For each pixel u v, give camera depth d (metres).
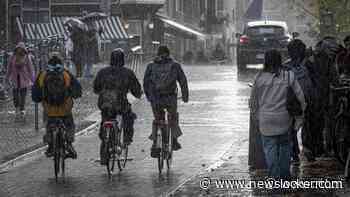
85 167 23.55
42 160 25.28
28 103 41.44
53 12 86.44
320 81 23.27
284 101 18.72
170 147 22.84
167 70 22.42
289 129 18.88
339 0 44.16
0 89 41.91
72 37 53.31
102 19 66.75
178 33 109.44
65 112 21.95
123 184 20.53
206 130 31.39
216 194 18.42
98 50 59.56
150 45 94.62
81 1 86.62
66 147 22.36
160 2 95.50
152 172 22.34
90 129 32.38
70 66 54.00
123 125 22.78
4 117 35.75
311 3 49.44
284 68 18.88
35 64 45.91
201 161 24.02
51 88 21.69
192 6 133.00
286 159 19.03
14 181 21.44
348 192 18.31
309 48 25.38
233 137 29.39
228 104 40.34
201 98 43.38
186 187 19.53
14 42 68.69
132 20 95.06
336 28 44.12
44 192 19.66
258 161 21.97
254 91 18.94
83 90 46.53
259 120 18.91
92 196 18.97
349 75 21.50
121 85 22.19
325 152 23.86
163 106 22.42
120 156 22.80
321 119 23.45
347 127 20.64
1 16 69.50
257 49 57.97
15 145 27.86
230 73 66.00
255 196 18.06
